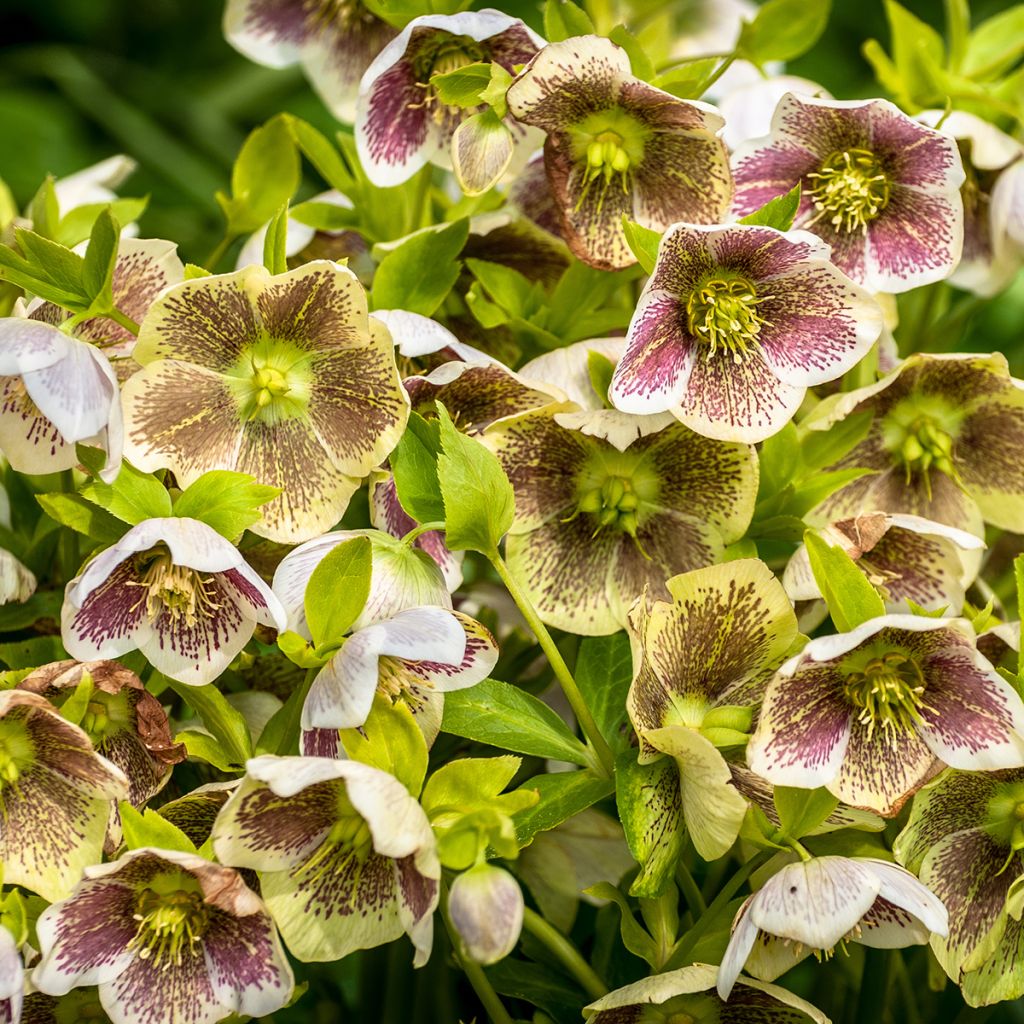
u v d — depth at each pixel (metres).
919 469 0.95
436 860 0.84
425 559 0.89
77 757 0.86
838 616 0.87
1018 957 0.89
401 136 0.94
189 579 0.88
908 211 0.93
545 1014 0.92
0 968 0.85
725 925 0.88
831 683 0.88
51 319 0.91
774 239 0.88
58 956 0.85
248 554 0.91
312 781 0.83
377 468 0.89
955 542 0.90
